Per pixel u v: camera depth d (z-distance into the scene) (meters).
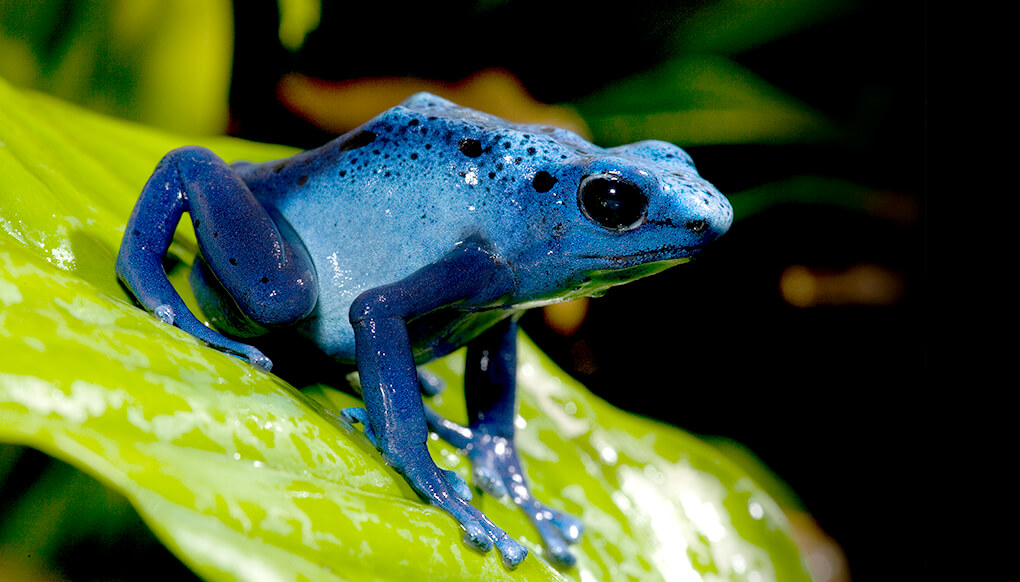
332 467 0.22
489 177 0.23
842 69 0.43
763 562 0.26
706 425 0.43
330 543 0.21
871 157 0.43
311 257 0.23
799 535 0.38
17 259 0.21
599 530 0.26
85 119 0.25
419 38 0.39
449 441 0.24
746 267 0.44
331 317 0.23
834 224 0.44
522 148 0.23
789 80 0.44
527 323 0.42
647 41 0.39
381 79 0.38
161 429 0.21
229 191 0.23
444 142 0.23
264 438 0.21
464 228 0.23
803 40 0.43
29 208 0.23
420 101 0.24
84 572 0.22
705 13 0.39
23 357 0.21
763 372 0.44
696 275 0.44
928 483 0.37
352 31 0.38
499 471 0.24
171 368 0.21
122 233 0.24
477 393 0.24
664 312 0.44
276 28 0.35
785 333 0.44
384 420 0.22
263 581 0.21
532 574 0.22
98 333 0.21
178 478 0.21
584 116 0.38
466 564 0.22
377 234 0.23
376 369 0.22
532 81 0.40
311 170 0.23
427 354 0.24
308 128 0.38
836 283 0.44
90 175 0.24
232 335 0.23
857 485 0.42
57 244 0.23
